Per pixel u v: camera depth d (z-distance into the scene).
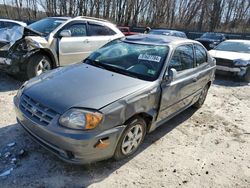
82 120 2.64
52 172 2.95
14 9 38.34
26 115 2.94
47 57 5.93
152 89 3.35
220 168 3.46
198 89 4.89
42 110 2.81
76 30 6.59
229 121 5.11
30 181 2.79
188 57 4.40
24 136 3.59
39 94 2.97
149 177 3.09
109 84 3.19
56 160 3.14
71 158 2.73
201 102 5.50
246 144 4.23
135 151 3.53
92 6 38.19
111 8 38.91
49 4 38.41
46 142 2.82
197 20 41.19
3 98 4.93
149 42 4.14
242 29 39.28
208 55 5.32
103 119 2.71
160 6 39.41
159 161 3.43
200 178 3.20
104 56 4.06
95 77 3.37
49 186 2.74
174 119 4.88
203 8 39.94
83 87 3.07
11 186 2.69
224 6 41.34
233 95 7.05
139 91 3.17
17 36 5.59
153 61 3.72
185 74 4.17
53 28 6.21
